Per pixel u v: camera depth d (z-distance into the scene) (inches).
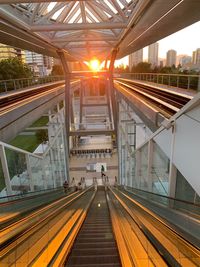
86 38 897.5
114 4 577.0
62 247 153.3
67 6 697.6
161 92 714.8
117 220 243.0
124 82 1600.6
